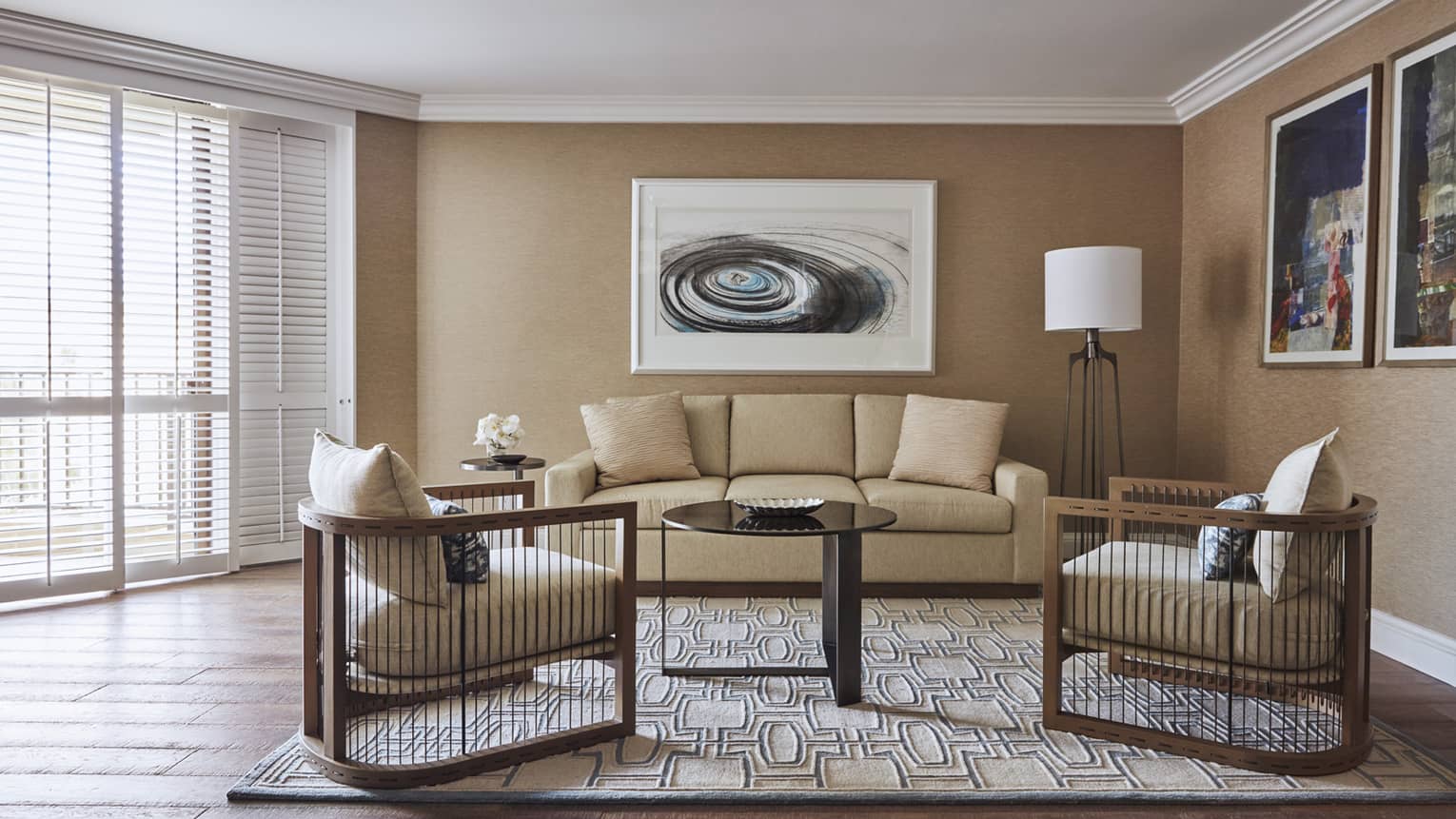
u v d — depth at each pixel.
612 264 5.01
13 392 3.89
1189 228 4.88
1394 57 3.29
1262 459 4.19
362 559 2.28
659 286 5.00
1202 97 4.62
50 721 2.66
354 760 2.28
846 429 4.73
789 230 4.97
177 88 4.28
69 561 4.04
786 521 2.89
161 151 4.30
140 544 4.27
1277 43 3.92
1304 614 2.30
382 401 4.93
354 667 2.29
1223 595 2.36
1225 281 4.52
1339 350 3.61
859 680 2.82
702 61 4.34
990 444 4.30
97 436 4.09
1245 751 2.32
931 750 2.46
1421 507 3.20
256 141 4.58
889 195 4.95
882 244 4.96
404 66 4.44
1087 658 3.08
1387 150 3.34
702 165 4.99
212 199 4.46
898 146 4.97
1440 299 3.08
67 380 4.02
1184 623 2.40
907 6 3.67
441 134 4.99
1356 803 2.17
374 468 2.22
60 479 4.00
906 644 3.40
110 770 2.33
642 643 3.42
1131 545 2.95
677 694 2.89
